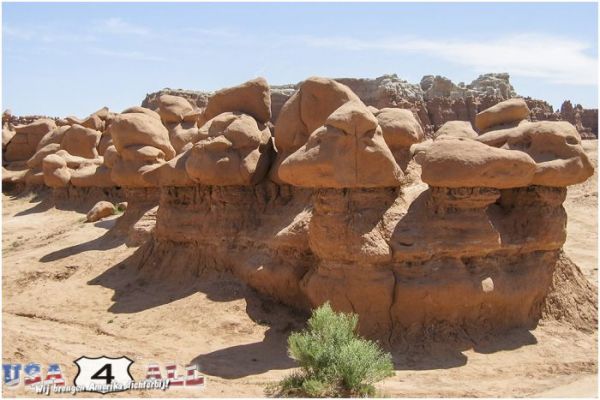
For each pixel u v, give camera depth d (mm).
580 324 13695
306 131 14703
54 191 30562
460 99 62812
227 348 12266
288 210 14625
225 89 16562
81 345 11781
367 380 10086
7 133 42188
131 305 14844
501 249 12844
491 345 12219
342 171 12156
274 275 13609
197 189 16031
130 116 20594
